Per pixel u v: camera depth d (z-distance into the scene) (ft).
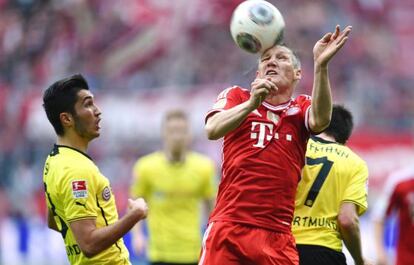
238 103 63.21
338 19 300.20
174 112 124.06
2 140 236.02
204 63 277.23
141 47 286.05
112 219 65.10
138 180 125.59
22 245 188.03
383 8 311.68
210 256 62.95
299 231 71.97
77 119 65.16
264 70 63.93
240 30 64.03
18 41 293.64
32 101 241.76
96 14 298.15
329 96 60.49
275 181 62.23
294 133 63.10
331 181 72.64
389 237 132.26
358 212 73.41
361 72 280.31
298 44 286.25
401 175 102.94
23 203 213.66
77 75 65.87
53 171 64.23
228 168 63.26
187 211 124.77
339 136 75.72
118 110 235.40
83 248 62.23
